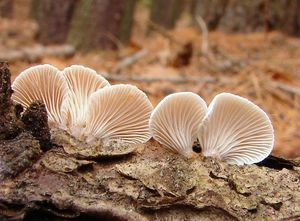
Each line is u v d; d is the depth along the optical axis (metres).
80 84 0.11
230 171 0.11
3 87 0.10
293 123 0.24
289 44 0.41
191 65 0.35
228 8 0.44
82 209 0.09
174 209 0.10
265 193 0.10
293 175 0.11
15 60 0.35
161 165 0.11
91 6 0.40
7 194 0.09
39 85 0.11
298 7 0.43
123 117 0.11
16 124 0.10
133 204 0.10
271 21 0.44
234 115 0.11
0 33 0.53
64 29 0.45
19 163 0.10
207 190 0.10
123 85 0.11
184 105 0.11
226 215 0.10
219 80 0.30
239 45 0.41
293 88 0.29
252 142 0.11
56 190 0.10
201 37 0.43
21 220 0.09
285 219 0.10
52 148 0.10
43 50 0.38
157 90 0.28
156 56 0.37
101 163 0.11
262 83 0.29
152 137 0.12
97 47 0.40
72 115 0.11
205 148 0.11
